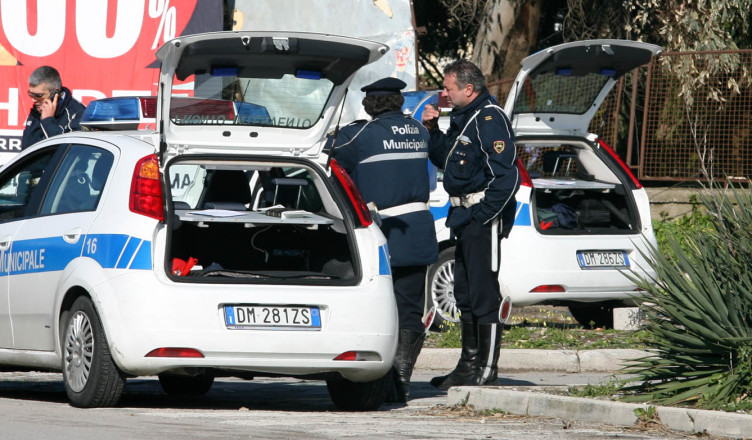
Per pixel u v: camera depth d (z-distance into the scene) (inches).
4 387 1284.4
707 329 976.3
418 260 1167.6
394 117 1186.6
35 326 1077.1
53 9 2308.1
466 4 3088.1
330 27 2501.2
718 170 2504.9
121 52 2327.8
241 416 968.9
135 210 986.1
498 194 1154.0
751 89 2503.7
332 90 1064.2
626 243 1644.9
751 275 997.2
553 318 2011.6
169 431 840.9
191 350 959.0
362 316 1001.5
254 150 1053.8
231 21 2534.5
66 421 896.9
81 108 1547.7
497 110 1166.3
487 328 1193.4
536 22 2871.6
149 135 1064.8
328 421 943.0
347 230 1038.4
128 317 957.8
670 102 2516.0
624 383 1027.9
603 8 2901.1
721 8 2770.7
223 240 1126.4
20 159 1190.3
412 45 2466.8
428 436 844.0
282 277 1027.9
